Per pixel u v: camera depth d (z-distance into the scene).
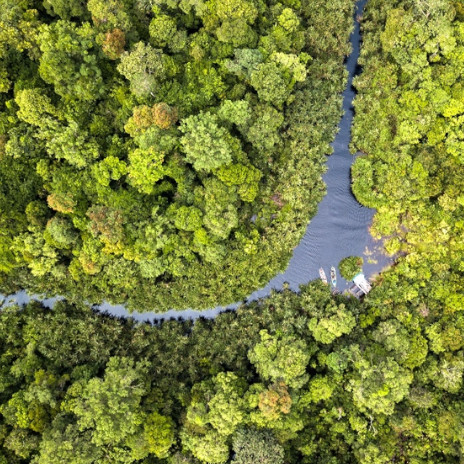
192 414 33.06
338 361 34.75
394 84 36.28
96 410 32.06
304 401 34.84
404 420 33.53
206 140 31.91
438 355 35.19
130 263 35.94
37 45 32.78
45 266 35.09
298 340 35.28
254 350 35.44
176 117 33.09
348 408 35.28
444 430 33.31
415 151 36.19
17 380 34.91
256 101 35.12
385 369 32.97
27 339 36.22
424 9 34.38
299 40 35.69
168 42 34.16
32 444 32.41
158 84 33.81
